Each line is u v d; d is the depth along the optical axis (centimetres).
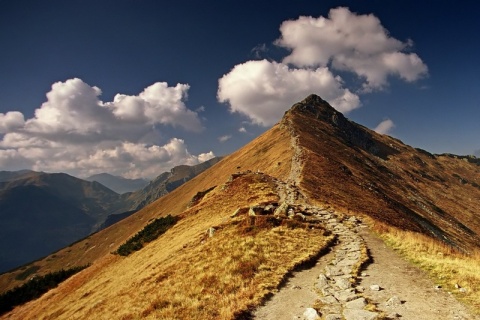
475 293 1470
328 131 16512
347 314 1361
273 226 2977
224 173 13662
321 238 2723
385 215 5541
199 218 5000
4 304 6406
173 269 2536
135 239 5859
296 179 6044
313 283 1795
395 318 1299
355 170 10038
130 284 3005
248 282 1834
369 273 1916
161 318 1580
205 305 1653
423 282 1708
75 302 4181
